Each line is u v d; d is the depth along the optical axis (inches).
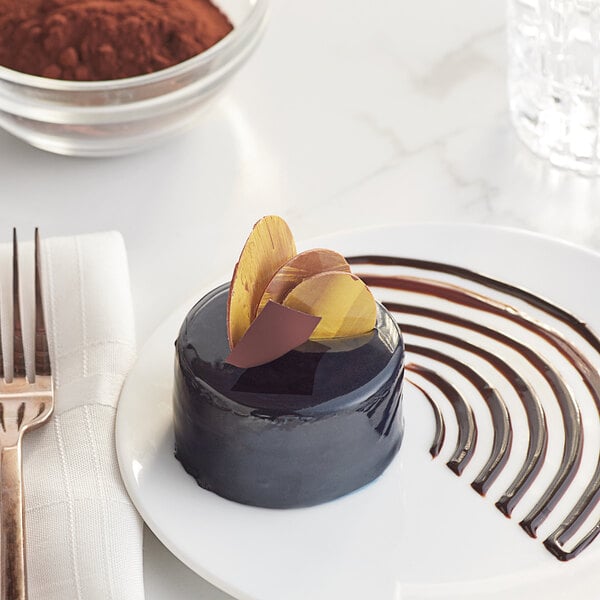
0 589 27.5
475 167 35.4
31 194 34.8
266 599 28.0
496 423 30.3
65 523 28.5
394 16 38.7
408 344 31.5
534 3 34.2
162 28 35.4
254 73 37.5
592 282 32.1
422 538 28.8
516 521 29.0
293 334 28.4
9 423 29.8
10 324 31.5
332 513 29.0
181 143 35.8
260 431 28.4
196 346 29.0
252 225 34.3
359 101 36.8
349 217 34.5
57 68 34.9
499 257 32.5
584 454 29.9
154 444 29.7
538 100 35.0
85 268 31.9
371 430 28.9
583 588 28.2
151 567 29.0
